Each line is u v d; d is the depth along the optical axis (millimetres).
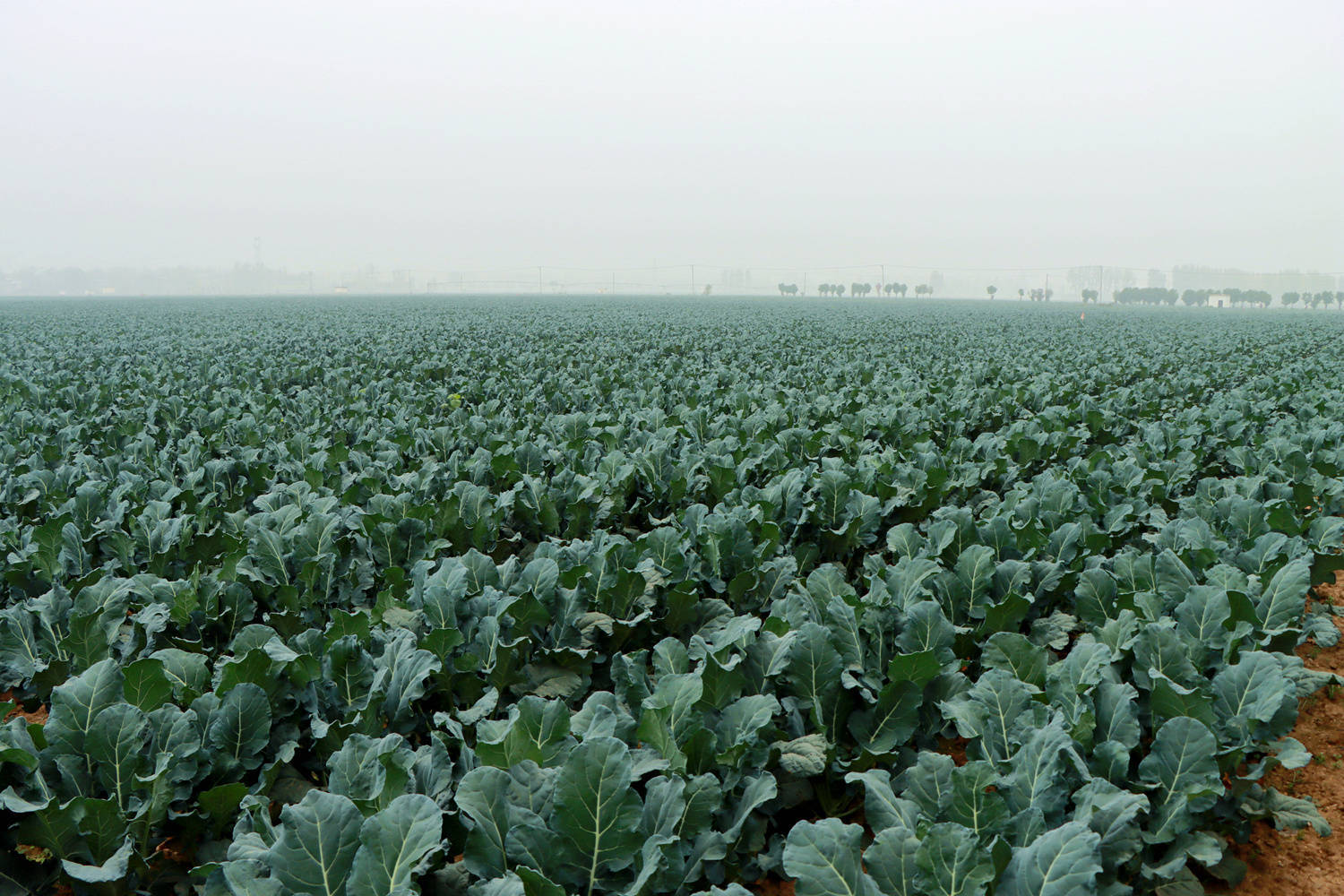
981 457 11461
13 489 9484
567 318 54375
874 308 93875
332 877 3209
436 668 4855
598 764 3521
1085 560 6789
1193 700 4488
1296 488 9055
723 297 162625
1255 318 75750
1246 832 4543
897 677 4926
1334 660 6887
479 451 10703
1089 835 3170
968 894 3191
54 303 104875
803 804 5008
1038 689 4969
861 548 8719
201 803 4230
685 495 9688
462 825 3602
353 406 14938
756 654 5160
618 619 6215
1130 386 21266
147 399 16094
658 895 3619
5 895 3965
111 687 4520
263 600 6789
